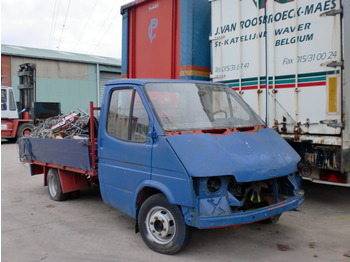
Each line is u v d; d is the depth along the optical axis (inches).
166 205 156.3
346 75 200.2
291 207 160.7
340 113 198.7
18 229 200.7
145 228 167.8
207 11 294.0
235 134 165.6
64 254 165.6
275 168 152.9
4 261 158.7
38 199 267.7
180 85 187.0
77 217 221.6
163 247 159.9
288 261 154.0
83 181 258.1
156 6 320.5
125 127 177.8
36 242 180.9
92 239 183.9
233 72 255.4
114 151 182.4
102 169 192.7
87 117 251.8
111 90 191.6
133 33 345.7
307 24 212.2
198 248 167.9
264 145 165.8
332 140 202.4
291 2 219.1
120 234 190.5
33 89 730.8
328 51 203.2
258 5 237.0
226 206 142.9
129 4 343.0
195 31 285.3
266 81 235.0
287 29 221.9
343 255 159.6
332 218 210.2
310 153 216.8
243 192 153.2
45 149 251.8
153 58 325.4
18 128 716.7
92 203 254.2
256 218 145.1
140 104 170.6
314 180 219.1
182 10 289.0
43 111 743.1
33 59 1059.9
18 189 303.6
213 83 206.7
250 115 199.3
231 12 254.5
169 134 155.4
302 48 215.2
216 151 148.3
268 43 232.4
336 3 198.8
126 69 354.6
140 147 164.6
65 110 1128.2
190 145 148.8
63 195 256.5
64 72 1123.9
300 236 182.5
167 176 150.0
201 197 141.6
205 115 177.9
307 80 213.3
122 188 178.2
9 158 493.7
